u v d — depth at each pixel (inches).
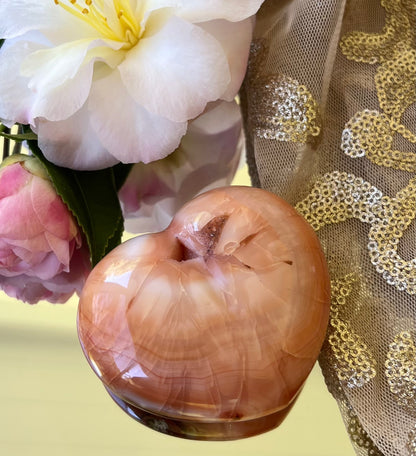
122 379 14.0
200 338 13.7
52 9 15.5
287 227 14.4
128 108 15.6
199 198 14.8
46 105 15.1
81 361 15.4
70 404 14.9
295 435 14.6
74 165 16.0
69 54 15.2
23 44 15.6
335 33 16.1
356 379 14.8
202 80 15.2
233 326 13.7
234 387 13.8
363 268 15.3
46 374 15.2
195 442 14.5
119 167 17.1
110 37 15.7
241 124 17.9
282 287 14.0
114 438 14.6
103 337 13.9
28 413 14.8
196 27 15.2
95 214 16.1
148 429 14.6
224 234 14.2
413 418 14.6
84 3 15.6
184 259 14.3
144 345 13.7
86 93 15.2
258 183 16.8
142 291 13.9
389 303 15.1
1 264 16.0
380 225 15.4
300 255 14.2
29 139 16.0
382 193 15.6
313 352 14.2
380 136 15.9
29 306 15.9
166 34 15.3
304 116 16.0
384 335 15.0
